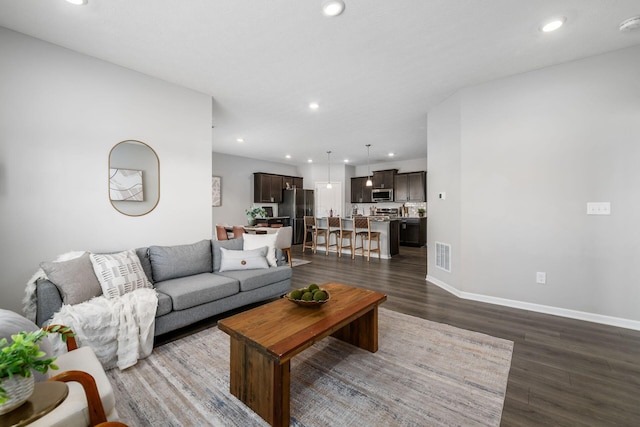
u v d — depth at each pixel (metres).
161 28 2.25
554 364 2.00
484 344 2.30
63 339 1.40
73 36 2.35
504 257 3.20
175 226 3.27
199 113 3.49
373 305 2.12
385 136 5.73
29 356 0.94
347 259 6.13
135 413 1.55
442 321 2.77
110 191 2.78
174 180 3.26
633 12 2.05
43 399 0.97
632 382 1.80
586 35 2.35
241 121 4.73
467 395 1.68
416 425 1.45
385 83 3.27
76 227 2.59
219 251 3.32
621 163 2.61
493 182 3.24
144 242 3.02
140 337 2.08
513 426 1.44
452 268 3.69
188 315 2.46
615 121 2.62
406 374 1.90
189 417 1.53
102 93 2.73
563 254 2.88
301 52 2.61
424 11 2.04
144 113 3.01
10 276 2.28
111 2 1.95
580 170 2.78
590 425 1.45
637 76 2.53
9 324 1.23
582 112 2.76
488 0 1.93
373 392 1.72
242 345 1.63
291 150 7.18
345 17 2.12
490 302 3.29
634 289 2.58
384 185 8.84
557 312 2.91
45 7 2.00
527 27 2.24
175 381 1.84
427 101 3.86
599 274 2.72
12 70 2.27
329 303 2.10
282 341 1.51
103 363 1.93
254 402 1.57
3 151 2.24
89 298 2.11
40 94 2.40
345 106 4.04
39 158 2.40
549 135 2.91
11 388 0.89
